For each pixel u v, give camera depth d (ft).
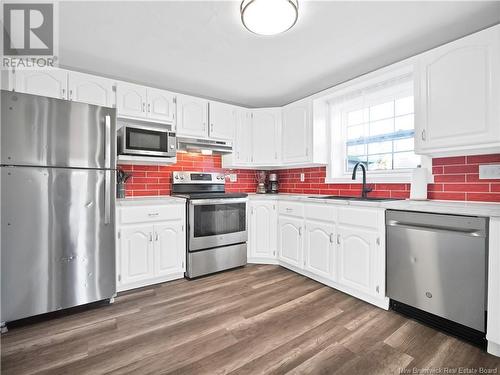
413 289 5.93
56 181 6.11
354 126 9.61
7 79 6.23
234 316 6.26
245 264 10.02
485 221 4.84
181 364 4.59
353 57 7.27
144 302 7.00
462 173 6.53
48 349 5.00
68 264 6.29
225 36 6.25
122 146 7.84
